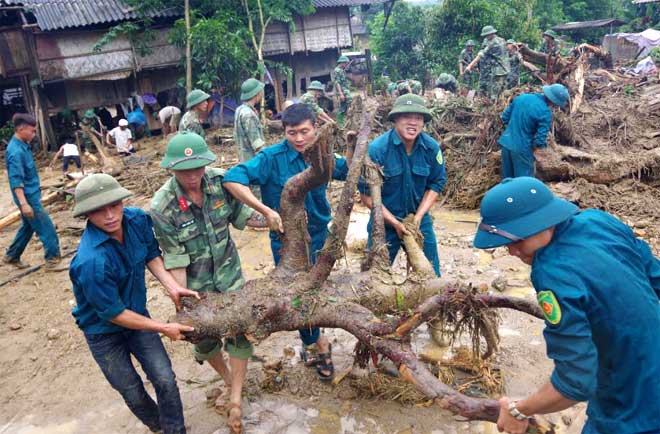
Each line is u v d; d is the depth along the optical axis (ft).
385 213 12.55
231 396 11.08
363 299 10.94
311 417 11.23
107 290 8.96
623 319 6.13
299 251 11.39
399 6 70.59
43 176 37.76
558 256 6.31
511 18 58.08
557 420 10.46
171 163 9.74
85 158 42.37
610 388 6.66
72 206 28.30
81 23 42.98
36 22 43.14
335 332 14.51
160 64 48.44
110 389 12.91
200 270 10.99
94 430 11.46
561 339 6.04
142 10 45.65
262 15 49.52
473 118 28.58
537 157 20.86
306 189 10.85
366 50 53.26
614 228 6.64
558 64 30.37
